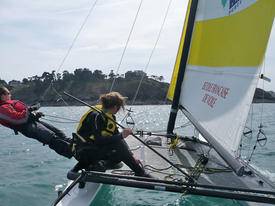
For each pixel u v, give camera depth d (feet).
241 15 7.56
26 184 10.92
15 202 8.98
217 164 9.50
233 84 7.39
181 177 7.91
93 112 7.06
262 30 6.47
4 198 9.33
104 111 7.04
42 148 19.65
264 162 14.32
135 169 7.15
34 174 12.46
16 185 10.79
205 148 11.89
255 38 6.69
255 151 17.71
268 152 17.19
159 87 276.62
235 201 7.36
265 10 6.45
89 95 284.41
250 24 7.03
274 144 20.21
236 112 6.88
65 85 303.27
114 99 7.01
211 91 8.89
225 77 8.00
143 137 13.78
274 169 12.66
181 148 11.76
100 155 7.09
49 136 7.89
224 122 7.46
